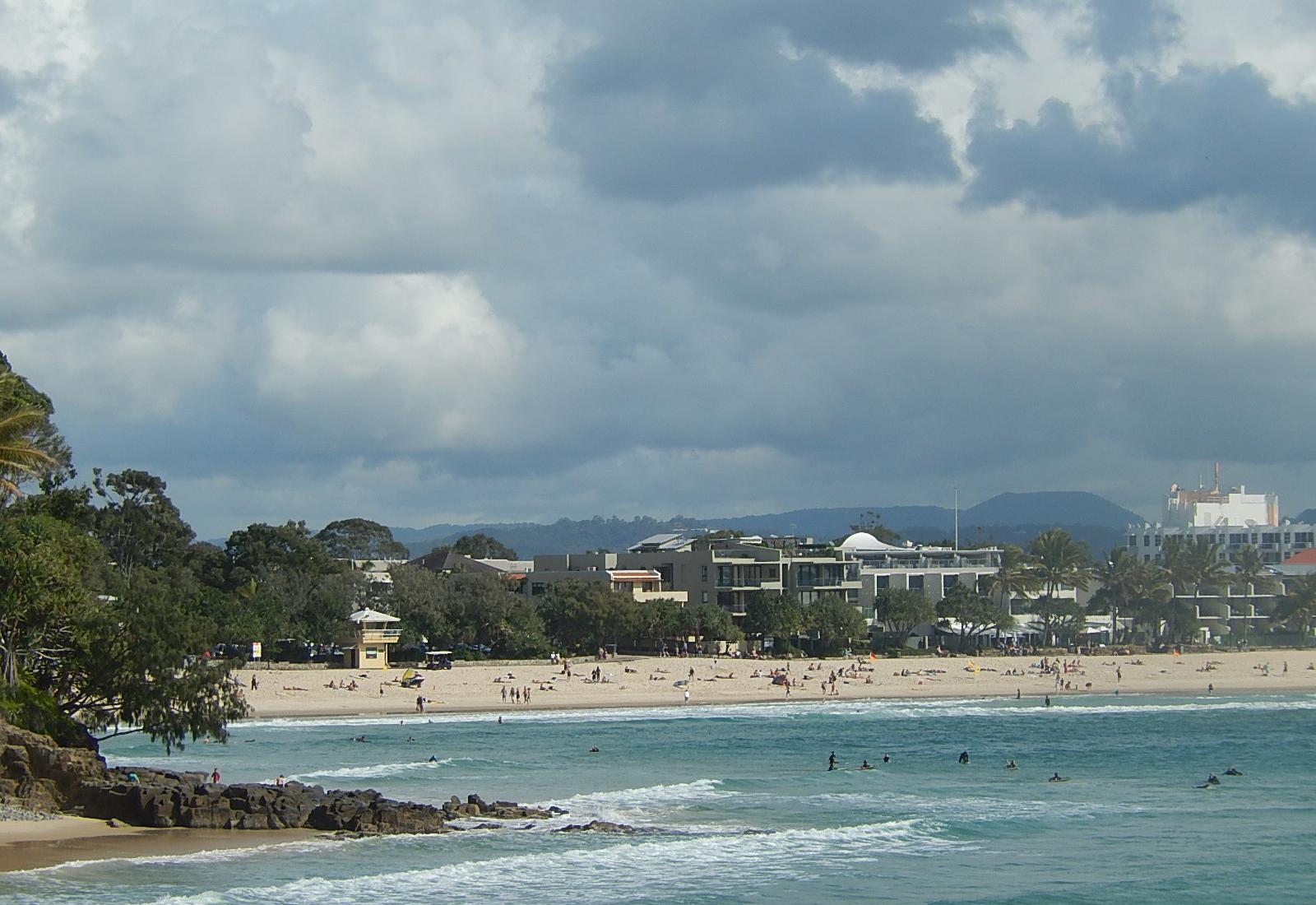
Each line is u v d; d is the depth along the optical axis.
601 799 87.06
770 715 150.25
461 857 66.44
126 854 64.00
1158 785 96.44
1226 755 115.44
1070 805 86.38
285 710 148.38
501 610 197.12
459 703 155.88
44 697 78.62
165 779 79.69
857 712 154.38
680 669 187.12
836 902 60.41
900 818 80.75
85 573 94.19
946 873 66.44
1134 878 65.81
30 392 113.56
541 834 72.69
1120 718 149.38
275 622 181.38
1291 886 64.25
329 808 72.44
